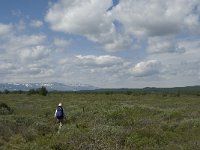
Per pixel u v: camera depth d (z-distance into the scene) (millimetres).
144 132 21188
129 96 102125
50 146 19234
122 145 18953
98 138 19438
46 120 33562
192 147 17641
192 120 26125
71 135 20641
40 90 101875
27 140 22906
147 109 37188
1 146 21094
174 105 54594
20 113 42500
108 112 34000
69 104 59781
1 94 108688
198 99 82875
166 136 20969
